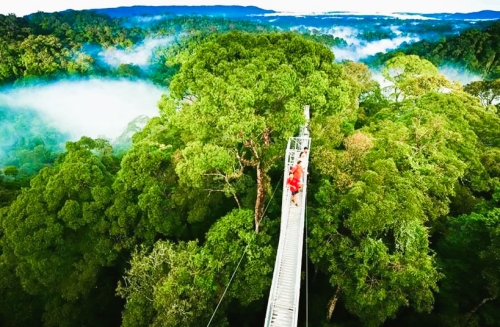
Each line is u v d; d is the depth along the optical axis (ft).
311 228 65.41
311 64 58.80
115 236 72.13
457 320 65.57
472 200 80.48
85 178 70.64
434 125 73.41
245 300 61.11
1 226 75.20
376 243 58.90
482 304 66.03
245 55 56.95
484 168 81.30
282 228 53.57
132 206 70.44
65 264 70.54
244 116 50.03
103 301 78.23
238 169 67.05
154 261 63.67
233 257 61.87
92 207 69.77
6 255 72.02
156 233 75.31
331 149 68.74
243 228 64.13
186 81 56.34
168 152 76.84
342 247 62.03
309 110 74.13
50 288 71.56
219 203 77.36
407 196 59.00
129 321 60.59
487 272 60.49
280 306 46.47
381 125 82.69
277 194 75.36
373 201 56.85
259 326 76.48
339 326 72.59
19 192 95.86
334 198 64.44
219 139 55.52
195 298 57.62
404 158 68.74
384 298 60.23
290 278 49.83
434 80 113.50
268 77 52.26
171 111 59.88
